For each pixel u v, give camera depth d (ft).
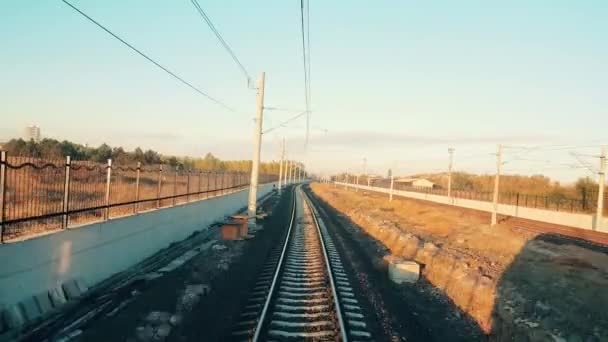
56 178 36.94
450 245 77.15
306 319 32.48
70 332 26.94
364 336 29.68
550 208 171.32
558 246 76.23
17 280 28.27
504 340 33.09
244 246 63.93
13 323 26.86
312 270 50.57
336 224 110.63
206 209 83.46
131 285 38.65
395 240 79.10
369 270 54.03
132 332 27.35
